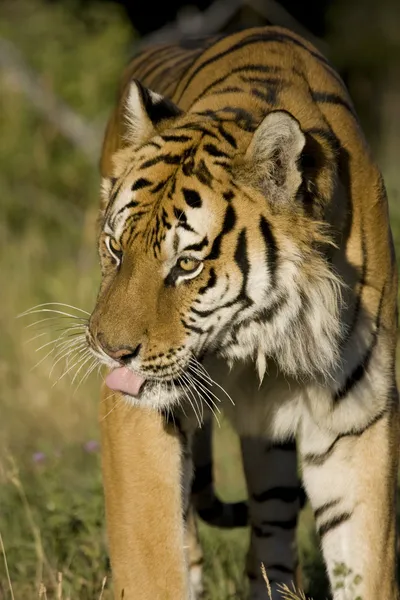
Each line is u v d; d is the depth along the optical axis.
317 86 7.92
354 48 27.22
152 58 10.42
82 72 20.27
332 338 7.40
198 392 7.27
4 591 8.44
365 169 7.63
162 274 6.96
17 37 20.88
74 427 12.80
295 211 7.04
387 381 7.65
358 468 7.61
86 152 19.66
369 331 7.56
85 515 9.23
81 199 19.81
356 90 27.03
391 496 7.66
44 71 20.25
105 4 23.58
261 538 8.98
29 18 21.36
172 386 7.13
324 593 9.52
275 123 6.88
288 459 8.91
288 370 7.54
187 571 7.47
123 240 7.04
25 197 19.59
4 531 9.62
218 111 7.56
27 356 13.78
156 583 7.38
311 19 27.72
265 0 23.27
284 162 6.95
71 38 21.05
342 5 27.83
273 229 7.03
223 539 10.13
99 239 7.39
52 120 19.73
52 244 18.59
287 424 7.94
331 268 7.32
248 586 9.13
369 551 7.56
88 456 11.89
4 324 14.63
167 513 7.43
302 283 7.14
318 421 7.70
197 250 6.93
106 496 7.64
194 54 9.55
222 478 11.96
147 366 6.98
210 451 9.51
